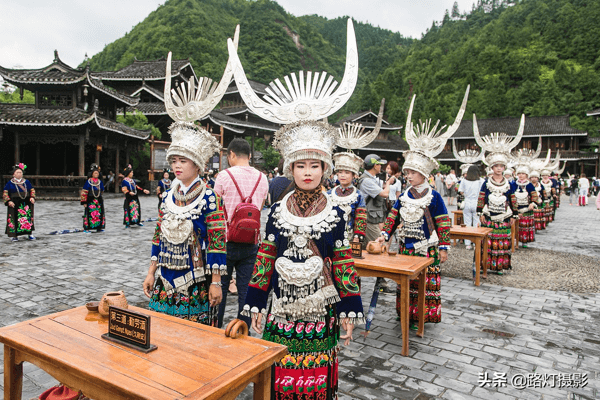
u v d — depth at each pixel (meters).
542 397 3.06
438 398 3.02
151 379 1.60
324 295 2.18
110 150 25.59
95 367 1.70
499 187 6.86
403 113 68.75
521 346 3.98
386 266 3.73
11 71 19.77
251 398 3.02
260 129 41.88
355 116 47.00
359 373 3.38
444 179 28.56
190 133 2.72
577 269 7.44
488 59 83.25
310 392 2.15
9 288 5.45
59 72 20.39
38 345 1.92
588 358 3.74
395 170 7.57
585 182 24.78
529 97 71.94
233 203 3.66
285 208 2.24
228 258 3.59
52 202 18.58
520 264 7.88
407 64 100.88
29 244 8.61
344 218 2.24
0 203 16.47
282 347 1.93
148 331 1.85
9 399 2.06
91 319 2.29
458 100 71.88
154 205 18.75
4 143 21.84
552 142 48.84
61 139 20.20
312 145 2.13
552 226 14.37
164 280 2.75
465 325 4.54
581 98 69.75
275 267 2.21
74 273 6.30
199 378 1.61
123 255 7.73
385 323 4.60
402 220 4.46
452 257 8.37
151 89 31.08
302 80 2.43
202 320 2.78
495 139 9.13
